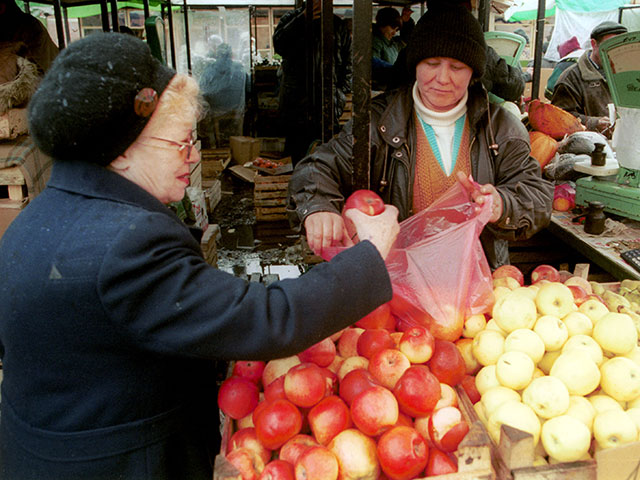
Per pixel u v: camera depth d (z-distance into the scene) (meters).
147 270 0.97
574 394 1.29
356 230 1.38
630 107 2.85
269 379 1.39
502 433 1.11
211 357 1.01
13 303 1.04
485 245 2.20
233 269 4.48
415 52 1.95
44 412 1.10
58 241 1.01
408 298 1.56
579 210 3.30
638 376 1.28
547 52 13.12
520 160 2.09
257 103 10.04
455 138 2.10
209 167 7.48
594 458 1.16
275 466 1.12
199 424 1.26
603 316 1.45
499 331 1.50
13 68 2.54
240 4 12.04
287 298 1.02
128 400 1.09
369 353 1.43
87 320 1.01
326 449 1.13
